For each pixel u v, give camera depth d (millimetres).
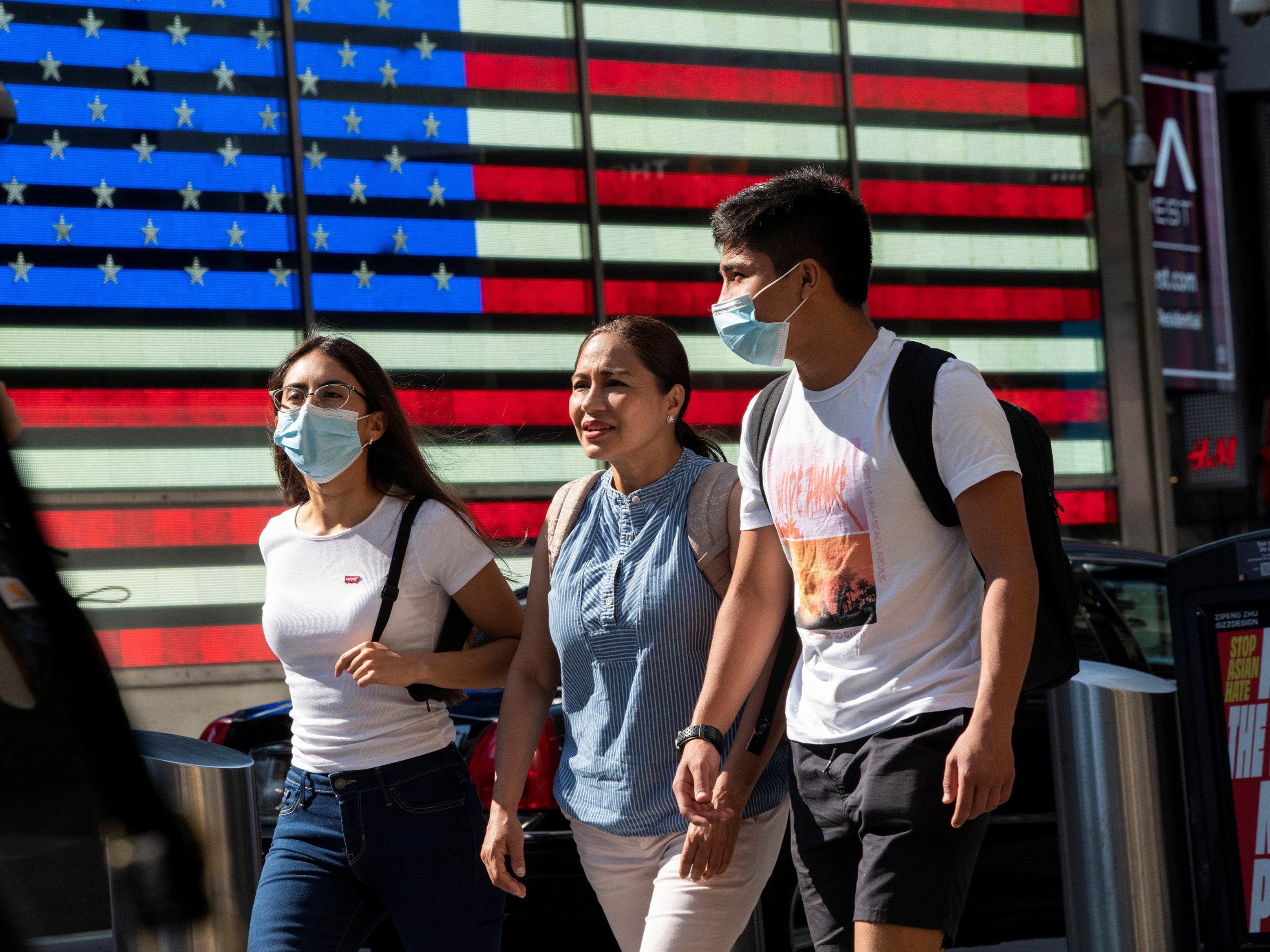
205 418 32969
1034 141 42375
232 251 33531
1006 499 9445
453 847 11656
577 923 16781
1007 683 9086
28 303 31484
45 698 4199
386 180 35281
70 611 4297
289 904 11539
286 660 11992
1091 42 42844
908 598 9859
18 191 31516
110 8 32562
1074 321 42469
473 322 36031
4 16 31562
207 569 32688
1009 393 41562
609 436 11625
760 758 10969
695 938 10906
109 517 31875
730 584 11266
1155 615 21406
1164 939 13766
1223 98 53094
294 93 34312
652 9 38406
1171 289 51375
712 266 38719
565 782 11984
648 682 11406
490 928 11938
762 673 11109
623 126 37969
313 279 34344
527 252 36750
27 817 4168
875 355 10133
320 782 11664
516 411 36344
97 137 32344
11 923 4207
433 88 35938
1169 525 42938
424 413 35281
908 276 40688
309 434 11992
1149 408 43156
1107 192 42906
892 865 9555
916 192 40969
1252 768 13406
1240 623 13484
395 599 11828
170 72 33156
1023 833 19125
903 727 9742
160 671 31938
